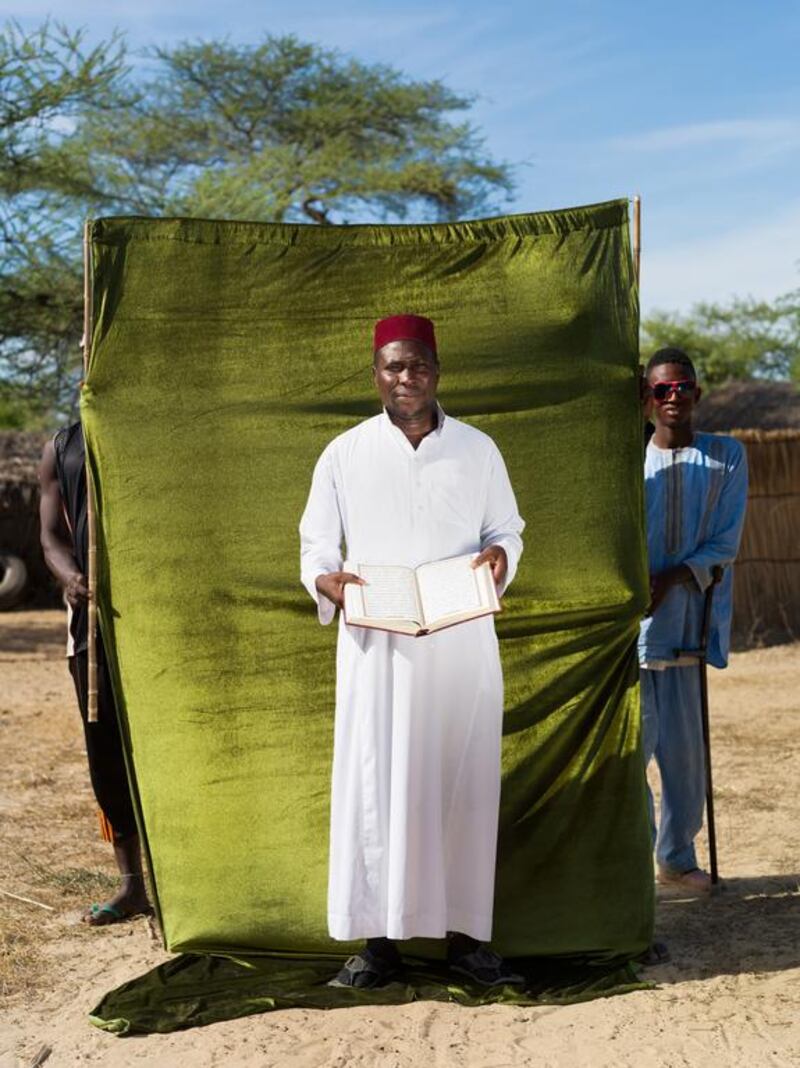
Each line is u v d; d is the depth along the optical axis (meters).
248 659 4.96
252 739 4.95
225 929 4.82
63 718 10.78
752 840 6.45
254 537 4.96
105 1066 4.01
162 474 4.92
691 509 5.54
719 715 10.31
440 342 4.97
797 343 31.66
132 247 4.90
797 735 9.33
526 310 4.98
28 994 4.64
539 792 4.93
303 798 4.93
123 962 4.94
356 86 34.75
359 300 4.98
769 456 15.05
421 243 5.00
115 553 4.91
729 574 5.62
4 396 23.45
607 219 4.98
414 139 35.22
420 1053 4.03
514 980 4.54
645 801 4.89
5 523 23.42
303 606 4.96
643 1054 3.99
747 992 4.45
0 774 8.33
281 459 4.96
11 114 21.56
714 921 5.23
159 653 4.93
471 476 4.41
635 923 4.79
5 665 15.10
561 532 4.96
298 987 4.56
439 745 4.35
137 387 4.92
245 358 4.96
